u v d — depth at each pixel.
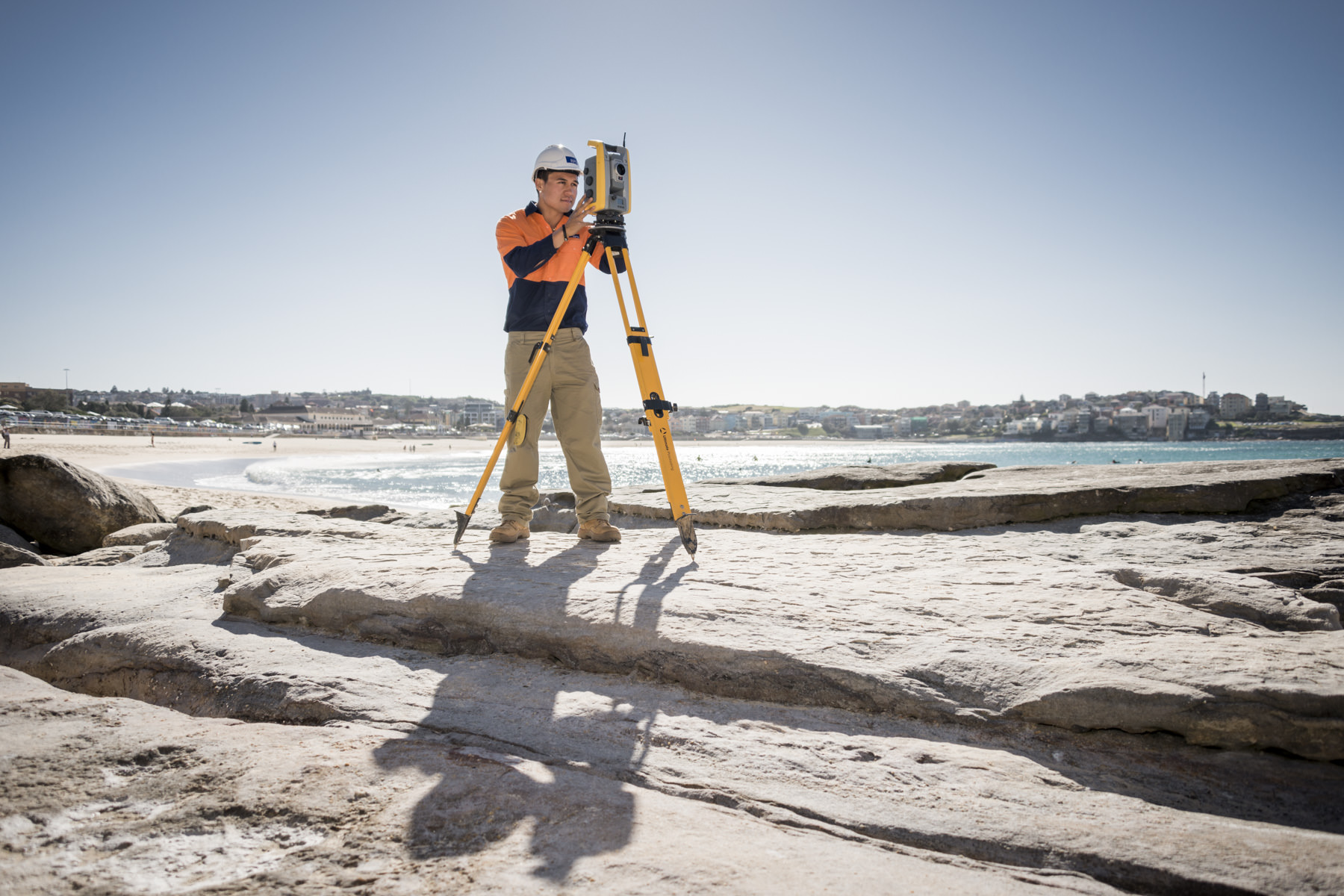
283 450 98.50
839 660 2.34
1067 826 1.60
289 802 1.52
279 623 3.29
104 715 1.98
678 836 1.44
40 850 1.35
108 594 3.82
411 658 2.83
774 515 4.93
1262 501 4.67
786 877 1.32
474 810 1.50
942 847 1.55
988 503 4.69
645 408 3.65
